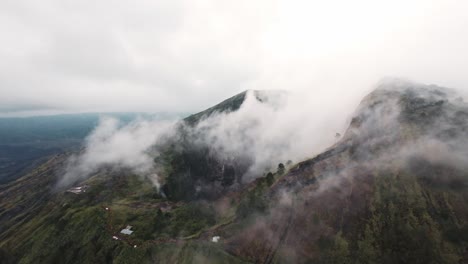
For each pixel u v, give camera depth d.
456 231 107.88
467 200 117.31
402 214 120.81
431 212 117.56
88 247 147.25
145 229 155.25
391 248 110.69
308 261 119.88
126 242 142.62
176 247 135.25
